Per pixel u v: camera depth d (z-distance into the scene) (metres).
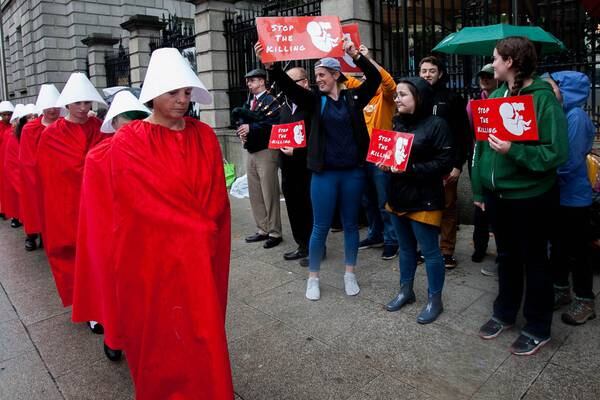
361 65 3.77
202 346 2.23
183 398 2.32
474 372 2.90
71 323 3.93
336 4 6.52
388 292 4.10
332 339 3.38
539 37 3.85
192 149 2.37
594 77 4.89
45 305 4.32
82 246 3.20
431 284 3.54
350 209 3.97
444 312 3.66
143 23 12.00
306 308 3.87
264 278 4.56
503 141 2.81
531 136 2.70
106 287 2.87
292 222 4.95
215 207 2.40
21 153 5.65
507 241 3.15
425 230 3.45
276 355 3.21
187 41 10.16
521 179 2.90
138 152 2.27
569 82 3.18
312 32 3.67
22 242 6.49
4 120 8.06
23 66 21.34
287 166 4.80
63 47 18.03
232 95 9.40
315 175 3.90
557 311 3.56
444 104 4.23
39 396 2.95
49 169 3.99
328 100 3.81
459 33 4.12
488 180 3.05
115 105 3.26
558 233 3.44
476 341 3.24
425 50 6.08
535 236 2.96
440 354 3.11
